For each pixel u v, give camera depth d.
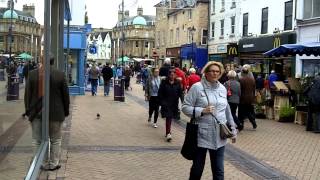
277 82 17.31
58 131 7.81
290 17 29.30
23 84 5.41
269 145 11.27
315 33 26.20
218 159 6.04
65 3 16.55
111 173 7.91
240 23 37.16
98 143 10.72
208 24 46.78
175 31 58.19
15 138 4.74
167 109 11.39
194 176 6.03
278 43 29.14
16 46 4.77
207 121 5.94
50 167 7.83
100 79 40.53
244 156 9.76
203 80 6.12
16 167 4.72
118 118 15.80
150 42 121.25
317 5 26.36
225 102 6.10
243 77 13.91
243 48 34.88
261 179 7.82
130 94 29.66
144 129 13.34
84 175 7.68
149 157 9.34
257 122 16.27
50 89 7.61
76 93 27.16
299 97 16.72
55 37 13.41
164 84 11.51
